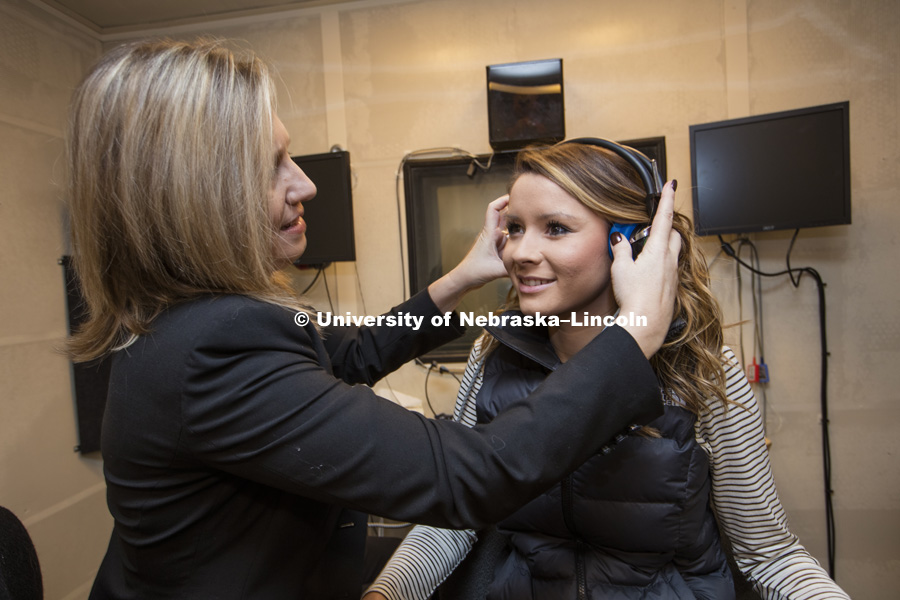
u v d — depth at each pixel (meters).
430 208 2.03
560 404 0.46
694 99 1.85
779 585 0.72
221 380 0.44
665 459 0.69
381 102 2.05
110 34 2.10
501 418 0.49
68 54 1.94
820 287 1.81
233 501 0.50
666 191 0.57
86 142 0.46
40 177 1.77
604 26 1.90
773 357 1.87
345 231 1.95
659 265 0.53
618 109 1.90
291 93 2.11
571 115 1.93
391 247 2.09
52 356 1.78
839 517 1.85
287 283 0.64
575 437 0.46
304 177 0.60
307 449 0.44
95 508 1.91
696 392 0.71
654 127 1.88
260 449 0.45
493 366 0.85
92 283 0.49
